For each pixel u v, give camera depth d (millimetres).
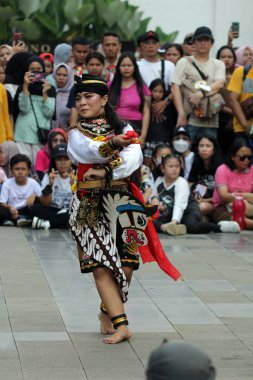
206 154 15531
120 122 7805
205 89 16281
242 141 15141
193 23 23703
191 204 14781
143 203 7719
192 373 2936
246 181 15219
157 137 16531
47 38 22891
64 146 14867
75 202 7840
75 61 18109
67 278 10547
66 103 16828
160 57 19000
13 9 22812
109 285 7789
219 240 13797
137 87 16453
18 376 6742
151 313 8906
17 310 8922
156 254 7887
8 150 15797
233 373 6949
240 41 23625
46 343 7719
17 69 16844
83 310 8984
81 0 22828
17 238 13539
